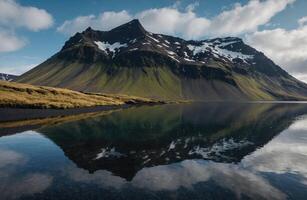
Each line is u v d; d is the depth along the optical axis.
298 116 106.06
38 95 127.31
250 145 46.41
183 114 108.19
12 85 130.38
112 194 24.58
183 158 37.38
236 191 25.53
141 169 32.19
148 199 23.64
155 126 69.81
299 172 31.20
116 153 40.09
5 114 86.00
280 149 43.28
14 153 39.66
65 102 125.56
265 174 30.44
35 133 56.72
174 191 25.47
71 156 38.00
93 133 57.75
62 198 23.52
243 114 113.00
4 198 23.41
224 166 33.53
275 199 23.84
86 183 27.28
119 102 174.88
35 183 27.09
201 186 26.77
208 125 72.94
